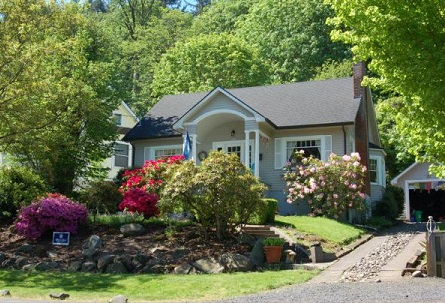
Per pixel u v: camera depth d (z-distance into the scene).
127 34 61.22
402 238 18.66
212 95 23.91
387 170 37.59
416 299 8.51
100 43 32.81
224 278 11.66
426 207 34.41
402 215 31.81
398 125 13.59
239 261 13.12
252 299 9.25
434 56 10.59
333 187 21.53
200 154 26.19
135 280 11.82
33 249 15.23
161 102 30.67
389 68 11.80
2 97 16.33
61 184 23.66
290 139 24.78
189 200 14.81
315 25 45.28
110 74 28.52
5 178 19.06
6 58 15.69
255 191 14.96
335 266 13.10
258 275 11.88
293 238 15.59
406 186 32.03
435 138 13.01
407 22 10.94
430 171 13.91
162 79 41.59
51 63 22.77
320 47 44.94
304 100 26.34
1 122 16.14
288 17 46.66
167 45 55.84
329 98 25.97
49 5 17.88
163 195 14.95
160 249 14.30
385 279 11.08
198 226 16.47
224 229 15.22
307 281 11.23
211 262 13.14
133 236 15.72
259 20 48.47
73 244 15.45
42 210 15.91
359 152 26.00
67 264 14.05
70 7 18.53
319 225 18.53
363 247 16.80
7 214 18.42
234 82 39.09
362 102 26.11
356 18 11.61
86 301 9.76
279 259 13.74
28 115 16.14
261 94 28.05
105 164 36.62
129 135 27.81
